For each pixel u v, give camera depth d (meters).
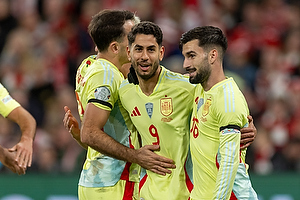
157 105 16.78
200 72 15.77
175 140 16.84
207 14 42.19
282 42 42.00
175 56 38.69
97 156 18.08
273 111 35.22
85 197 18.31
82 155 31.22
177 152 16.92
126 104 17.19
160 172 16.73
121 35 17.72
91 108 16.77
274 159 32.50
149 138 17.06
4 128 31.55
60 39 39.88
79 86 18.22
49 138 32.56
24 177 27.66
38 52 38.81
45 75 37.16
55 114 34.28
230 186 14.98
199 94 16.36
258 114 35.69
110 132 17.89
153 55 16.14
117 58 17.92
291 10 44.69
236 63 38.50
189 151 17.05
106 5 42.00
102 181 17.97
